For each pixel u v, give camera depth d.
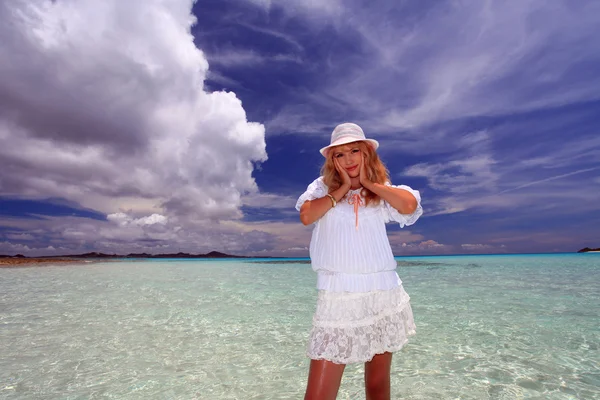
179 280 13.22
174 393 3.00
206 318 6.03
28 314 6.45
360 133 1.90
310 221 1.79
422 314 6.02
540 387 3.00
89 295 8.98
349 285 1.74
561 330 4.85
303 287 10.70
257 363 3.75
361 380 3.28
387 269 1.83
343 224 1.82
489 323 5.30
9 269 18.77
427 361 3.71
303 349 4.23
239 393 3.00
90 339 4.71
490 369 3.45
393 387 3.06
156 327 5.38
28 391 3.05
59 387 3.13
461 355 3.88
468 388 3.01
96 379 3.32
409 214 1.90
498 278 12.37
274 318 6.02
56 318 6.08
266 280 13.16
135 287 10.77
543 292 8.48
